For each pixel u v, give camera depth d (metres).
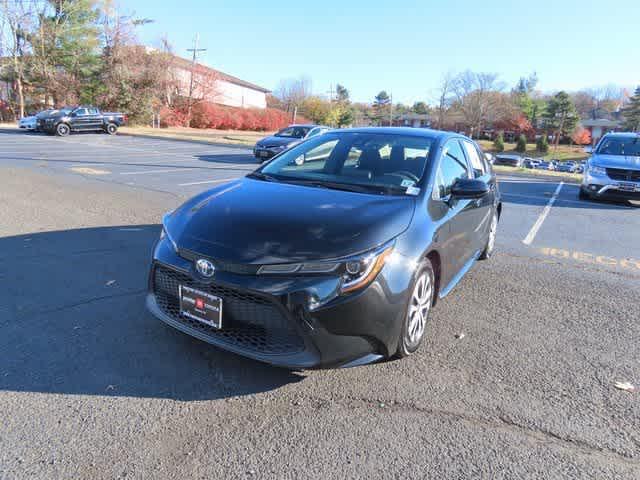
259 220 2.88
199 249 2.75
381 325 2.71
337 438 2.38
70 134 26.61
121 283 4.24
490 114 73.75
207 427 2.42
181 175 11.80
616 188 10.37
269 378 2.87
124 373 2.84
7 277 4.26
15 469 2.07
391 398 2.73
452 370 3.07
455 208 3.77
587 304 4.34
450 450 2.33
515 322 3.88
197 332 2.84
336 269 2.58
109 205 7.68
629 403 2.79
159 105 40.03
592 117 101.62
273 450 2.27
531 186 14.05
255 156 16.12
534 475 2.19
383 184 3.54
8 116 37.22
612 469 2.24
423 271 3.11
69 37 35.56
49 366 2.87
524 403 2.74
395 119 100.19
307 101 70.81
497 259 5.73
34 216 6.67
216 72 48.69
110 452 2.21
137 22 38.03
